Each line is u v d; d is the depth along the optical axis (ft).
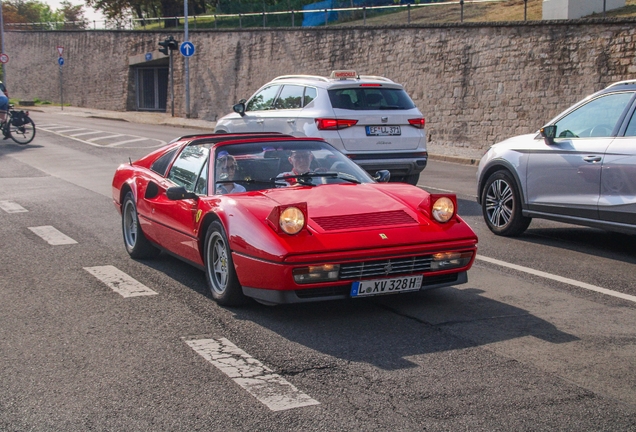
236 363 14.35
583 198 24.95
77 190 40.70
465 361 14.44
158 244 22.45
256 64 116.06
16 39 182.91
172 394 12.80
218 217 18.07
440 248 17.26
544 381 13.39
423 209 18.24
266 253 16.26
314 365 14.23
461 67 78.74
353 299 19.22
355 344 15.52
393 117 36.17
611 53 64.18
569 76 67.77
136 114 133.18
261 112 40.68
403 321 17.21
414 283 17.26
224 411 12.06
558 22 68.03
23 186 42.22
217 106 125.90
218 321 17.24
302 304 18.69
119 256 24.73
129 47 147.95
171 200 21.11
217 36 124.26
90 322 17.19
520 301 19.03
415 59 84.89
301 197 18.35
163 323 17.08
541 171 26.53
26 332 16.43
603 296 19.57
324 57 101.14
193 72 131.03
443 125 81.66
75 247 26.11
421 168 37.01
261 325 16.92
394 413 11.94
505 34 73.36
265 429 11.37
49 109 146.92
